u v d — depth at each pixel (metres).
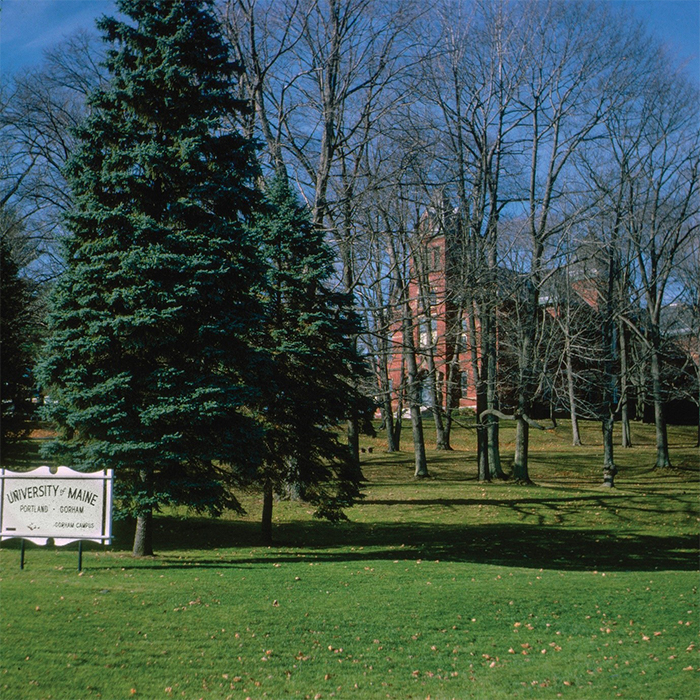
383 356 31.98
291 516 27.42
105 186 16.94
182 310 16.67
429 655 9.88
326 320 22.47
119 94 16.91
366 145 29.61
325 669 9.12
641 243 36.56
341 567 16.30
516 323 35.53
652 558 22.25
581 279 36.69
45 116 33.47
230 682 8.49
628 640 10.87
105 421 15.96
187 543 21.83
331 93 29.31
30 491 13.87
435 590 13.64
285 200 23.41
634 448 50.28
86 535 13.67
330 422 23.31
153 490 16.56
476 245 30.84
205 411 16.25
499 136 35.69
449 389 36.31
